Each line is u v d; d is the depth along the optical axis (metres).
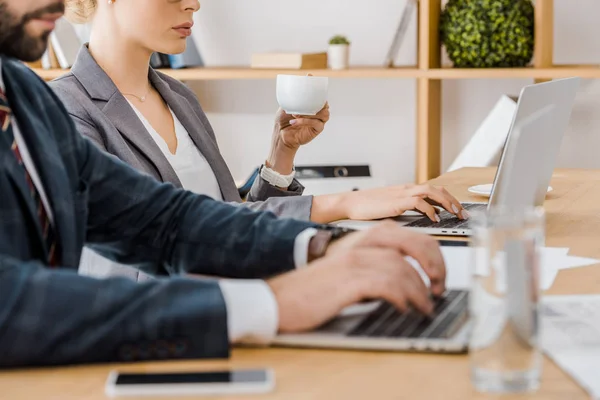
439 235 1.64
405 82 3.54
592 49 3.31
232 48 3.67
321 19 3.57
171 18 2.01
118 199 1.38
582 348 0.97
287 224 1.31
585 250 1.49
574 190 2.19
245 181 3.25
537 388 0.87
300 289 1.02
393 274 1.05
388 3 3.50
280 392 0.87
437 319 1.05
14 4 1.21
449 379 0.89
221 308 0.97
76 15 2.01
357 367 0.93
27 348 0.94
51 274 0.98
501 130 2.99
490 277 0.87
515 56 3.07
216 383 0.87
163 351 0.96
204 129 2.19
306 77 2.00
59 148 1.30
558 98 1.74
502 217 0.87
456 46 3.11
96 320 0.95
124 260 1.41
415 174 3.59
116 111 1.89
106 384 0.90
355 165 3.52
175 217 1.38
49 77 3.43
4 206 1.09
